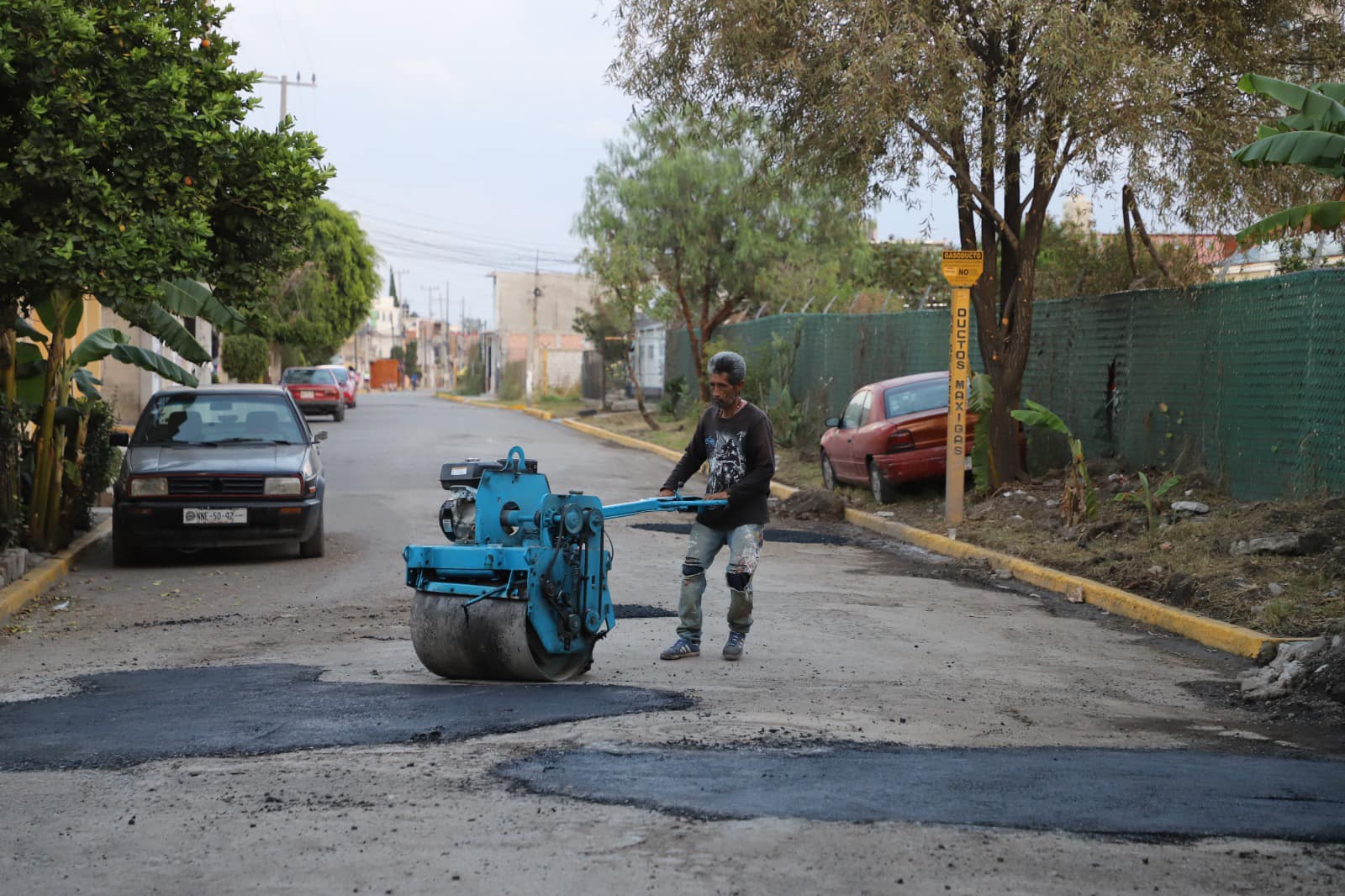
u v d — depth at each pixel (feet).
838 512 58.39
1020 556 43.14
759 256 113.60
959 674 26.68
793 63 49.01
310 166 39.81
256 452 44.93
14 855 14.79
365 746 19.61
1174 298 49.80
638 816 15.88
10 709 23.00
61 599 36.86
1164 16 49.19
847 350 87.71
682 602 27.68
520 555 23.75
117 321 78.38
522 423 138.21
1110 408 55.31
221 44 39.52
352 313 192.75
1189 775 18.28
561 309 309.63
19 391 44.93
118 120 34.96
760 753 18.94
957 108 47.75
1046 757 19.20
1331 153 30.45
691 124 56.59
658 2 51.78
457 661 24.27
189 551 47.26
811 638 30.55
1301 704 24.23
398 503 61.72
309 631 31.50
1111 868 14.17
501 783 17.34
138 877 14.06
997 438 55.57
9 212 35.65
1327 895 13.53
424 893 13.48
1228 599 33.14
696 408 112.68
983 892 13.47
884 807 16.25
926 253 98.17
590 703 22.56
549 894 13.43
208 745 19.85
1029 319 54.90
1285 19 49.78
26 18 33.06
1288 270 52.39
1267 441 43.32
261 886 13.75
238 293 41.50
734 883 13.70
